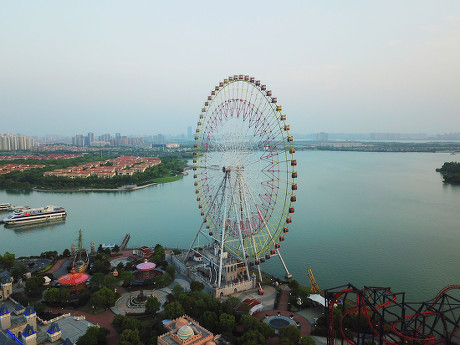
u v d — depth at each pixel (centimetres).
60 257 19475
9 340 9650
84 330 11681
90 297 14362
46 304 13975
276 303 14462
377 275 17238
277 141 16100
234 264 16038
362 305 10581
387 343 10219
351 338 11562
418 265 18388
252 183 17000
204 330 10831
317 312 13800
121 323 11838
